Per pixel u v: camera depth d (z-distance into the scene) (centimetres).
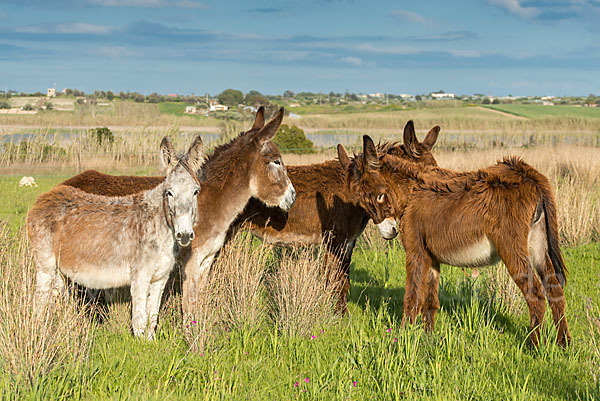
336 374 416
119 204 485
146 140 2345
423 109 10325
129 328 499
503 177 459
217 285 542
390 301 632
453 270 748
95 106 6306
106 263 470
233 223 607
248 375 420
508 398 369
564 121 6334
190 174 445
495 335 499
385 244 895
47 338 397
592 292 625
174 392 386
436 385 386
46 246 474
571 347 450
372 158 522
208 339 466
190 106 8406
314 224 611
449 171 518
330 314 546
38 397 341
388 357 421
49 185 1588
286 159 1927
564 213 926
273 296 564
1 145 2225
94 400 365
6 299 421
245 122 2859
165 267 474
